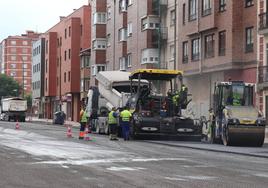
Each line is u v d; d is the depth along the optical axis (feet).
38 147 71.10
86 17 246.68
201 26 135.44
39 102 328.08
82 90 238.68
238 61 122.21
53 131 126.52
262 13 114.42
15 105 241.96
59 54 281.74
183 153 66.95
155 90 109.50
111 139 95.45
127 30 187.42
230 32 123.03
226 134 83.97
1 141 82.89
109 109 118.83
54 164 51.19
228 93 88.74
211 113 96.02
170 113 99.76
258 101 116.16
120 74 121.80
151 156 60.95
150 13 167.63
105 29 213.25
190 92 147.02
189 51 143.84
